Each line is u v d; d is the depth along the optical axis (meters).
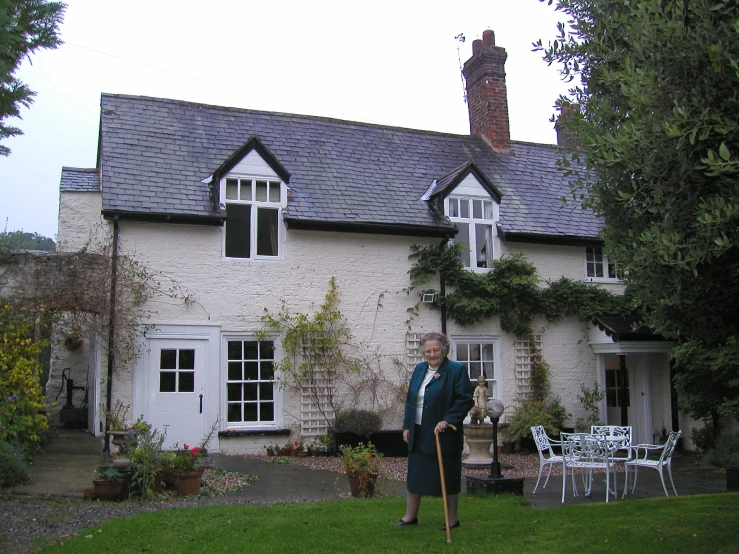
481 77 19.56
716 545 6.05
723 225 5.01
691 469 13.05
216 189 13.62
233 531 6.45
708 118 5.07
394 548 5.85
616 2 6.82
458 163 17.81
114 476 8.37
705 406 14.43
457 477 6.35
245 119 16.41
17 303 11.64
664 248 5.32
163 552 5.79
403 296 14.88
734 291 5.69
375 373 14.38
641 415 17.00
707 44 5.20
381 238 14.85
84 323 12.37
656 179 5.88
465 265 15.79
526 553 5.79
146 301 12.91
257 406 13.63
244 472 11.14
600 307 16.20
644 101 5.59
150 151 14.27
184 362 13.12
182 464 9.00
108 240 12.90
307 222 13.95
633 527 6.75
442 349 6.33
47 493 8.49
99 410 12.54
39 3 8.19
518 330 15.59
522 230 15.91
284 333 13.80
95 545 6.02
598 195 7.22
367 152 16.95
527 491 10.23
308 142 16.45
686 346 13.62
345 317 14.32
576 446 10.20
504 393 15.52
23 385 9.56
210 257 13.47
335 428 13.54
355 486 8.84
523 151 19.36
